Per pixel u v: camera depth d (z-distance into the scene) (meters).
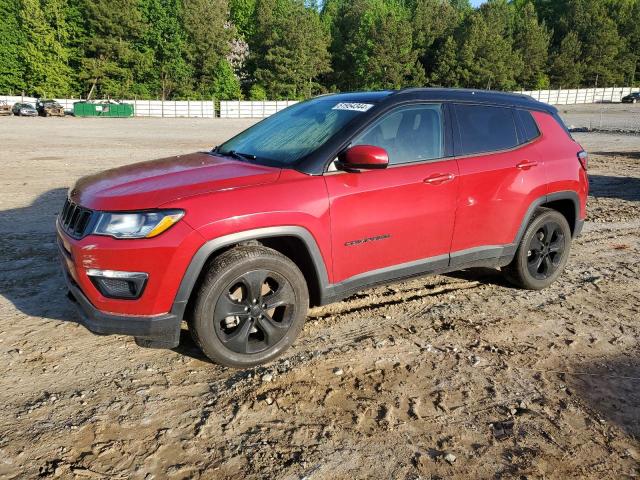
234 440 2.74
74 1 63.44
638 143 20.98
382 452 2.69
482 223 4.29
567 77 97.31
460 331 4.04
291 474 2.52
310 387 3.23
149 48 67.25
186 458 2.61
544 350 3.79
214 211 3.11
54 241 6.11
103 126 34.34
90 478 2.45
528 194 4.52
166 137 24.55
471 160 4.19
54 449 2.63
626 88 90.88
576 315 4.41
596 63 99.44
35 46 61.38
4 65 61.50
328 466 2.58
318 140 3.71
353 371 3.43
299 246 3.50
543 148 4.73
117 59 65.50
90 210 3.15
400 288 4.91
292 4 80.75
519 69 89.81
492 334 4.01
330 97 4.44
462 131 4.23
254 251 3.29
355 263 3.68
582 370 3.53
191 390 3.18
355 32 83.75
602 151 17.92
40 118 45.12
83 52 64.31
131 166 4.01
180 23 69.00
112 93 64.81
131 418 2.89
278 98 74.00
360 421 2.92
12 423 2.82
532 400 3.17
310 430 2.84
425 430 2.87
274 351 3.47
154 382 3.25
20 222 6.97
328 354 3.63
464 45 82.56
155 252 3.00
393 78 80.00
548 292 4.92
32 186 9.64
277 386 3.23
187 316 3.26
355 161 3.42
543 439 2.82
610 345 3.89
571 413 3.05
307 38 73.62
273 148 3.90
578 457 2.69
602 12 101.62
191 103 60.09
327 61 79.25
